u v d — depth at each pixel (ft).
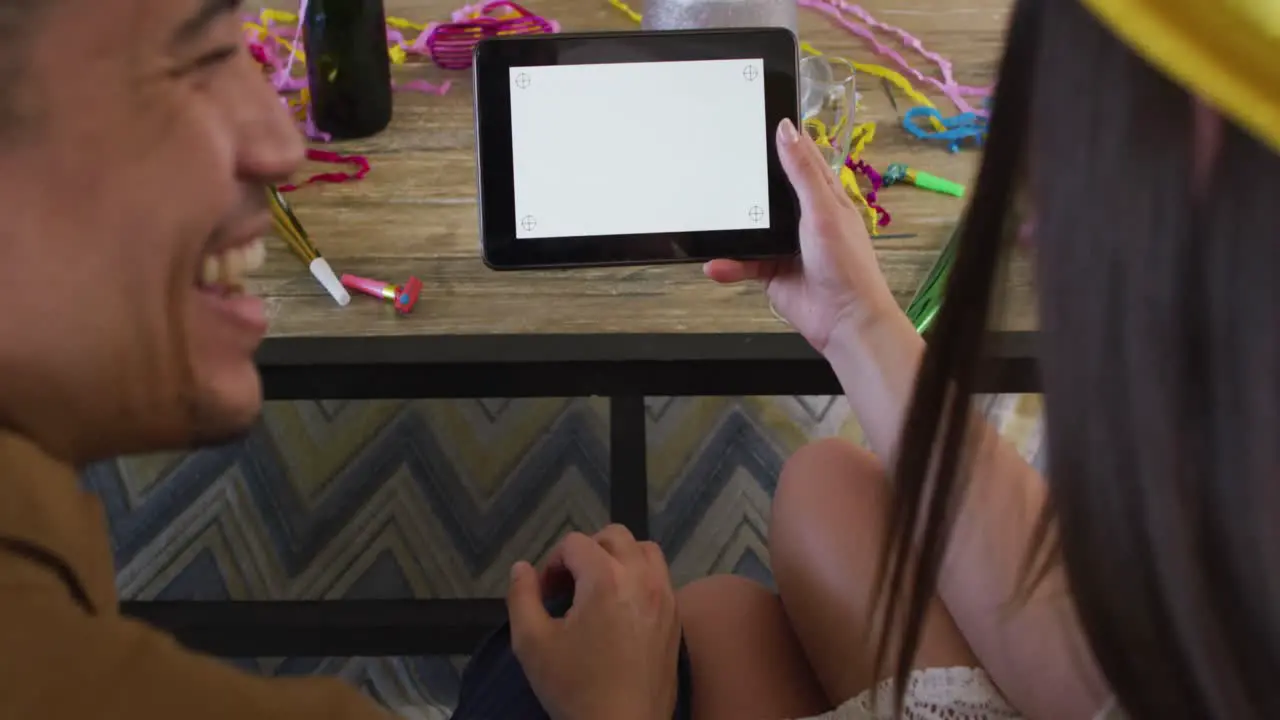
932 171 3.19
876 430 2.47
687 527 4.28
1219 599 1.14
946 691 2.32
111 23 1.03
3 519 1.03
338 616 3.42
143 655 1.02
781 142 2.38
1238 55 0.88
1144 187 1.01
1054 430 1.22
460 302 2.75
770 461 4.51
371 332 2.65
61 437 1.20
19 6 0.96
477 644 3.46
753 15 3.30
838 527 2.63
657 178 2.48
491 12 3.99
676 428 4.63
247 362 1.45
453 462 4.49
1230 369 1.00
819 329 2.58
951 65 3.68
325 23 3.14
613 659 2.14
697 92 2.46
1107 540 1.23
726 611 2.73
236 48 1.25
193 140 1.15
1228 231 0.96
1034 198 1.18
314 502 4.34
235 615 3.41
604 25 3.92
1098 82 1.04
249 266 1.69
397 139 3.33
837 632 2.51
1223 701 1.18
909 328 2.48
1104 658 1.36
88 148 1.06
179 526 4.25
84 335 1.13
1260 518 1.04
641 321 2.71
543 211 2.48
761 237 2.52
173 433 1.34
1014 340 2.40
